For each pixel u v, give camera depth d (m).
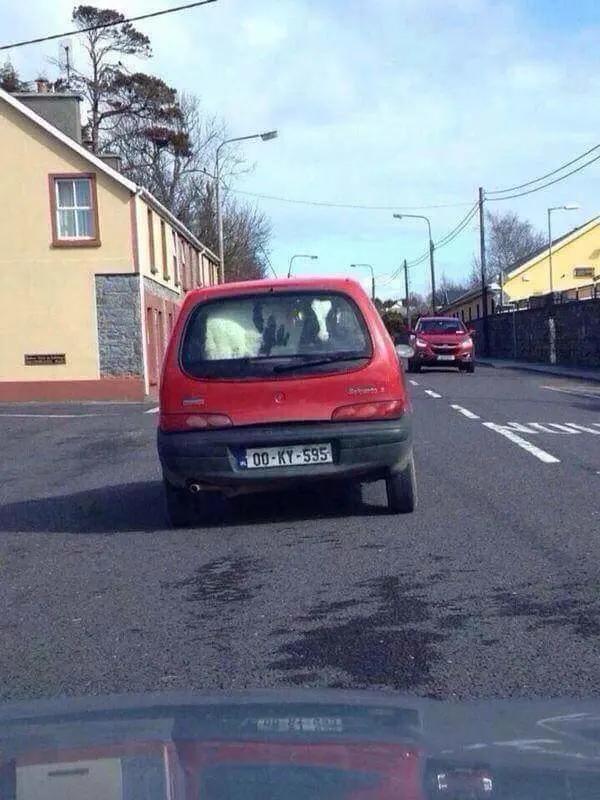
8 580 7.16
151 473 12.30
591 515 8.59
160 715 2.73
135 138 52.56
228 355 8.23
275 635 5.62
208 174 55.44
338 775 2.09
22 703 3.09
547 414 18.12
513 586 6.43
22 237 28.50
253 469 8.15
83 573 7.27
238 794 1.97
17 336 28.59
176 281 36.03
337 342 8.27
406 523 8.42
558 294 42.62
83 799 2.01
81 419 21.64
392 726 2.54
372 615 5.92
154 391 30.44
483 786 2.02
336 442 8.16
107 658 5.36
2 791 2.10
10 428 20.12
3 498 11.05
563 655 5.12
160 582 6.90
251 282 8.68
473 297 69.44
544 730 2.49
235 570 7.12
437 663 5.07
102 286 28.58
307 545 7.78
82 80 49.34
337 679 4.88
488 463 11.84
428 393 24.28
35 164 28.39
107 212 28.53
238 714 2.71
